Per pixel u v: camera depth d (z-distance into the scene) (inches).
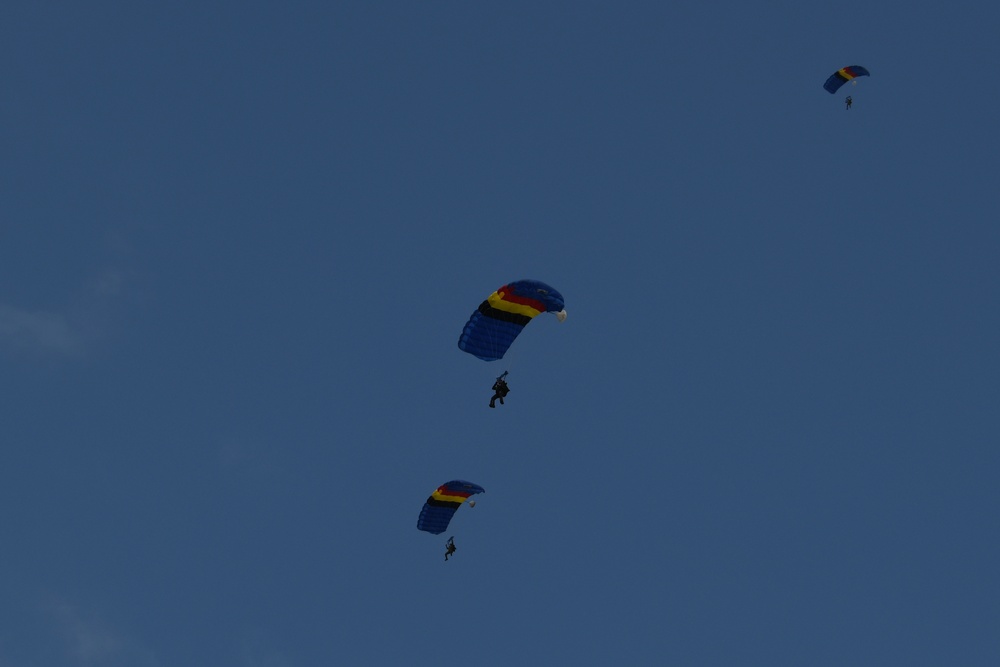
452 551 6692.9
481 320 5556.1
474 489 6387.8
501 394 5290.4
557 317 5551.2
